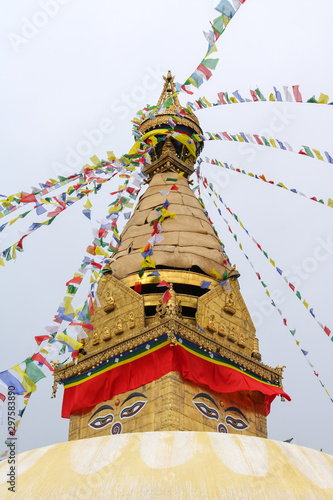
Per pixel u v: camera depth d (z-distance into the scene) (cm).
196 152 2020
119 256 1712
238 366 1502
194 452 992
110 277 1636
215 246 1727
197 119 1973
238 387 1448
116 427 1385
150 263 1432
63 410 1513
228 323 1602
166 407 1322
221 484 918
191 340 1423
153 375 1388
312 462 1048
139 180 1508
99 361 1485
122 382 1433
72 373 1530
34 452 1097
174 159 1947
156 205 1812
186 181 1944
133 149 1561
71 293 1225
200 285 1603
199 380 1389
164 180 1902
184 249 1666
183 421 1323
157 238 1448
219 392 1438
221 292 1625
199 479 925
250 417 1482
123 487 920
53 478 973
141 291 1634
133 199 1522
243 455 1002
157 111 1919
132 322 1538
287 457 1030
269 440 1082
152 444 1024
